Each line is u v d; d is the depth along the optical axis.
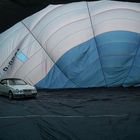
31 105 18.48
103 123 12.28
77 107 17.44
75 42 29.47
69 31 29.52
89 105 18.28
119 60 29.70
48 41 29.39
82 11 29.84
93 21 29.52
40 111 15.85
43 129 11.12
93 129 11.07
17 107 17.52
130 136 9.94
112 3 29.70
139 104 18.41
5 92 22.61
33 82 29.06
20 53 29.67
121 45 29.56
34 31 30.03
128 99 21.20
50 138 9.66
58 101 20.55
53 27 29.59
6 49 30.23
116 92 26.30
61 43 29.38
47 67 29.39
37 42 29.73
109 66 29.69
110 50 29.56
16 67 29.48
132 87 29.97
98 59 29.72
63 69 29.30
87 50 29.53
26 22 30.47
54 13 29.94
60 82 29.20
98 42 29.58
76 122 12.55
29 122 12.60
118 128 11.23
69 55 29.25
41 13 30.27
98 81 29.64
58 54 29.27
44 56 29.48
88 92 26.77
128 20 29.36
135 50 29.83
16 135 10.20
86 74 29.42
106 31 29.39
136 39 29.67
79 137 9.79
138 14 29.56
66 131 10.73
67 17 29.66
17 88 21.56
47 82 29.08
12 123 12.44
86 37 29.62
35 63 29.31
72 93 26.20
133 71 29.95
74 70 29.23
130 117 13.65
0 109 16.67
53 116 14.16
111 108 16.77
